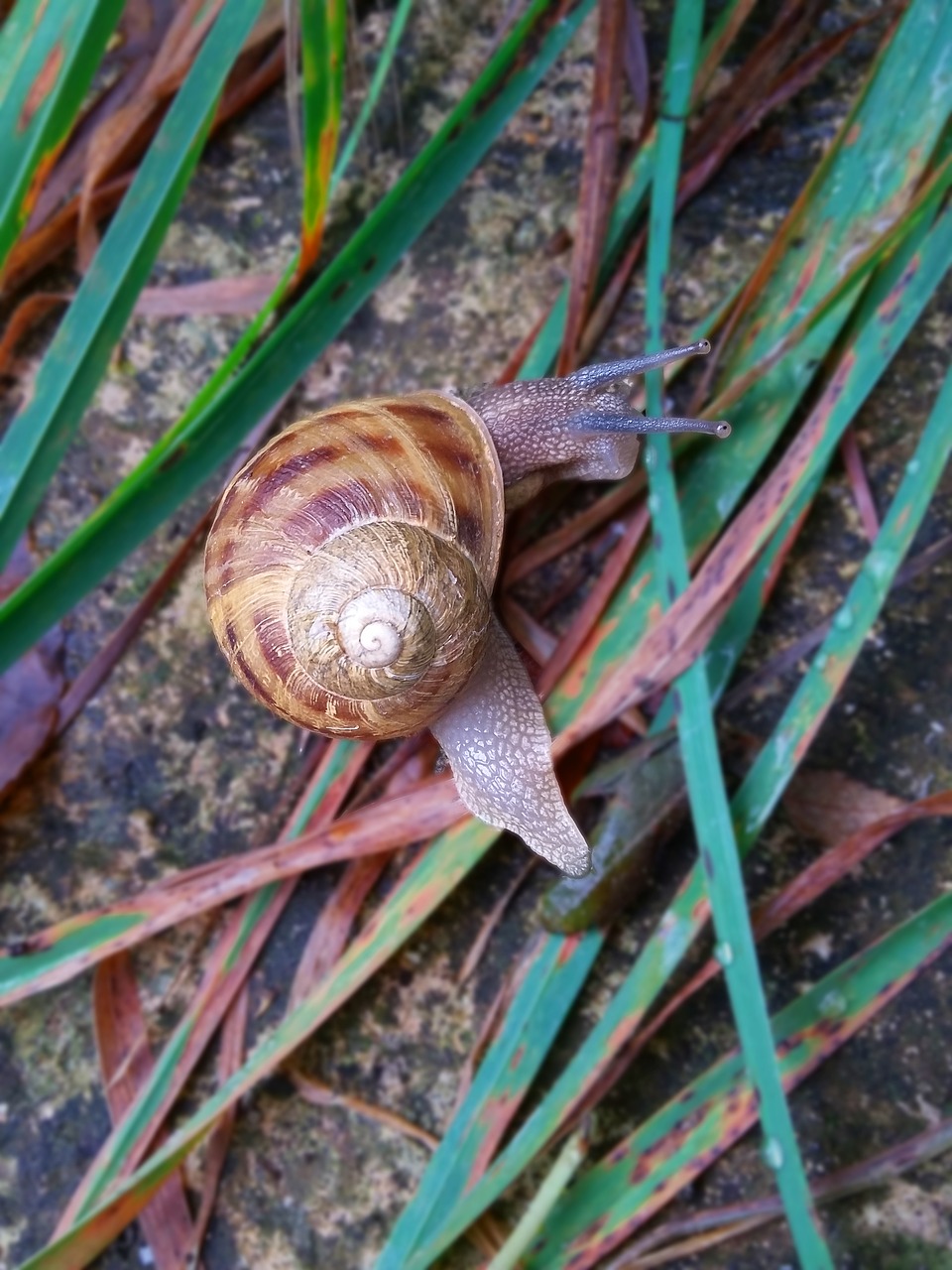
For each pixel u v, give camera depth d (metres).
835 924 0.12
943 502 0.13
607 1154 0.12
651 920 0.12
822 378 0.13
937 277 0.11
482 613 0.11
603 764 0.12
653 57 0.15
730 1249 0.11
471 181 0.15
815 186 0.12
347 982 0.11
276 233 0.15
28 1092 0.12
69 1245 0.10
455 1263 0.11
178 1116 0.12
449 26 0.15
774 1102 0.10
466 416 0.12
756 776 0.11
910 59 0.12
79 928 0.12
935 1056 0.12
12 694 0.13
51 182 0.15
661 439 0.12
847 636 0.11
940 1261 0.11
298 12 0.14
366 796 0.13
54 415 0.11
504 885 0.13
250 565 0.11
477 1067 0.12
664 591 0.12
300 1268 0.12
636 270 0.14
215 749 0.13
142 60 0.15
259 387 0.12
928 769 0.12
